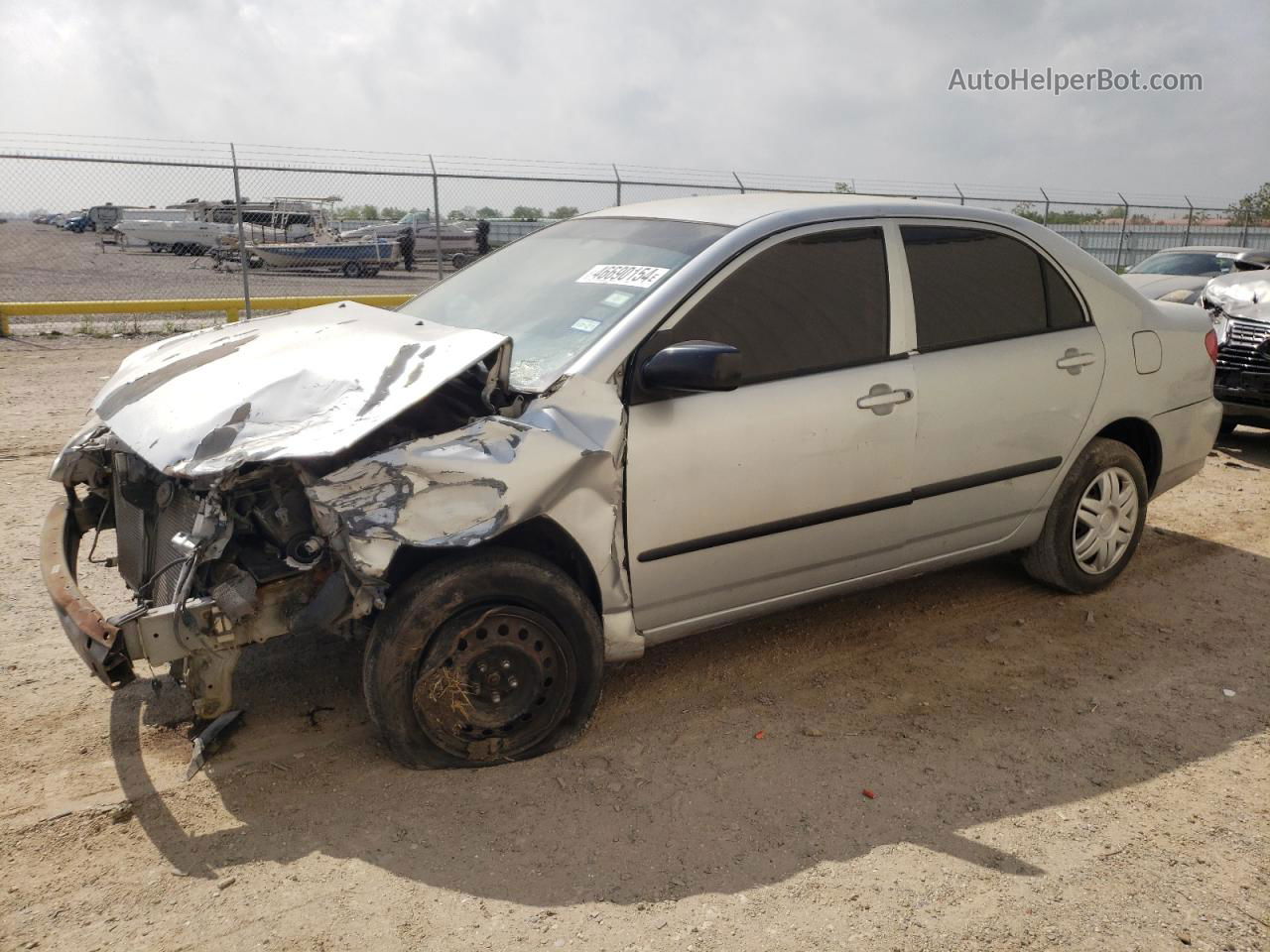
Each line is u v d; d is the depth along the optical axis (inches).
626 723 136.1
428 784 119.2
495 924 96.3
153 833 109.2
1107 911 100.6
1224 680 155.6
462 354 116.3
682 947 93.8
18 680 142.3
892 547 153.1
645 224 153.0
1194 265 496.4
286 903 98.3
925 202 158.9
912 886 103.7
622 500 124.3
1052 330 167.5
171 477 124.7
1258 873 107.7
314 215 657.6
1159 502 252.5
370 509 106.3
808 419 136.4
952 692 148.9
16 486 236.7
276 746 127.2
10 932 93.4
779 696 145.7
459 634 116.4
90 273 689.0
